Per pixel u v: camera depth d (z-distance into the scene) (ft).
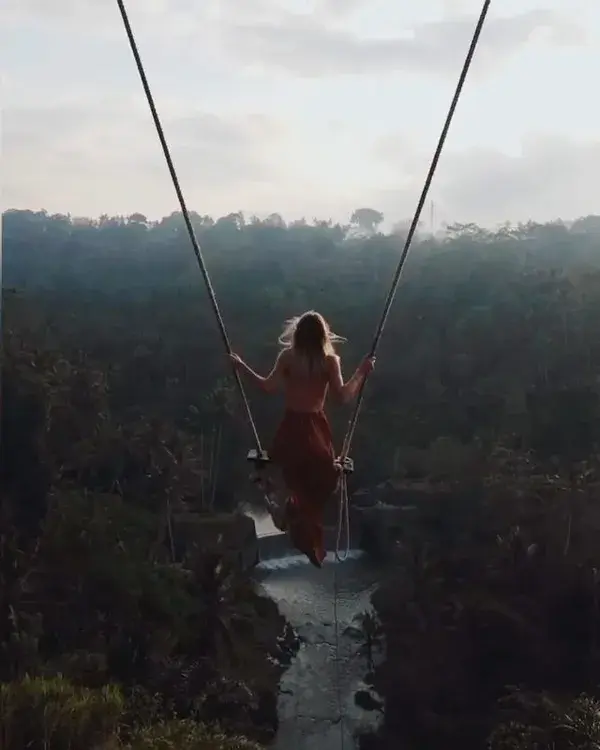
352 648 88.63
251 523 106.63
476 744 72.23
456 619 82.48
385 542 96.17
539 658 77.66
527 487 90.02
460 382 107.86
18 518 92.84
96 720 50.90
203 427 109.81
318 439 18.33
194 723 68.13
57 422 101.19
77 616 82.58
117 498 98.84
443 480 97.55
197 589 91.61
